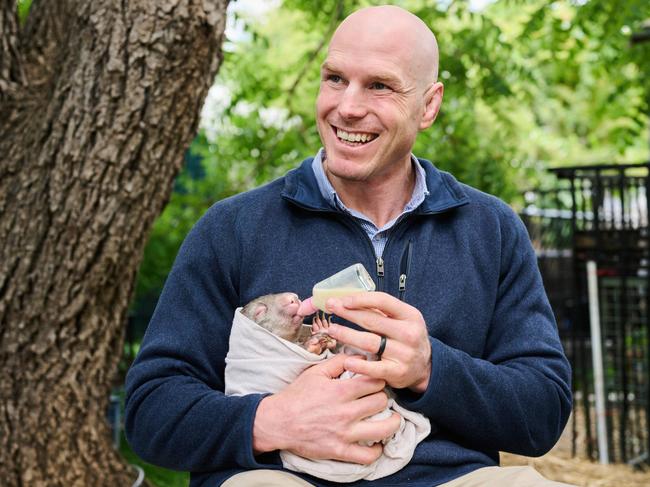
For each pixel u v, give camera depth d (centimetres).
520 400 221
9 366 365
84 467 381
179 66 361
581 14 692
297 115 737
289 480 203
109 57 356
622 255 596
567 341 726
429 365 212
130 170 363
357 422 204
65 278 364
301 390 205
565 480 540
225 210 239
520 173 927
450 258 237
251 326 213
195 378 223
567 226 708
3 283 361
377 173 231
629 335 626
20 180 362
